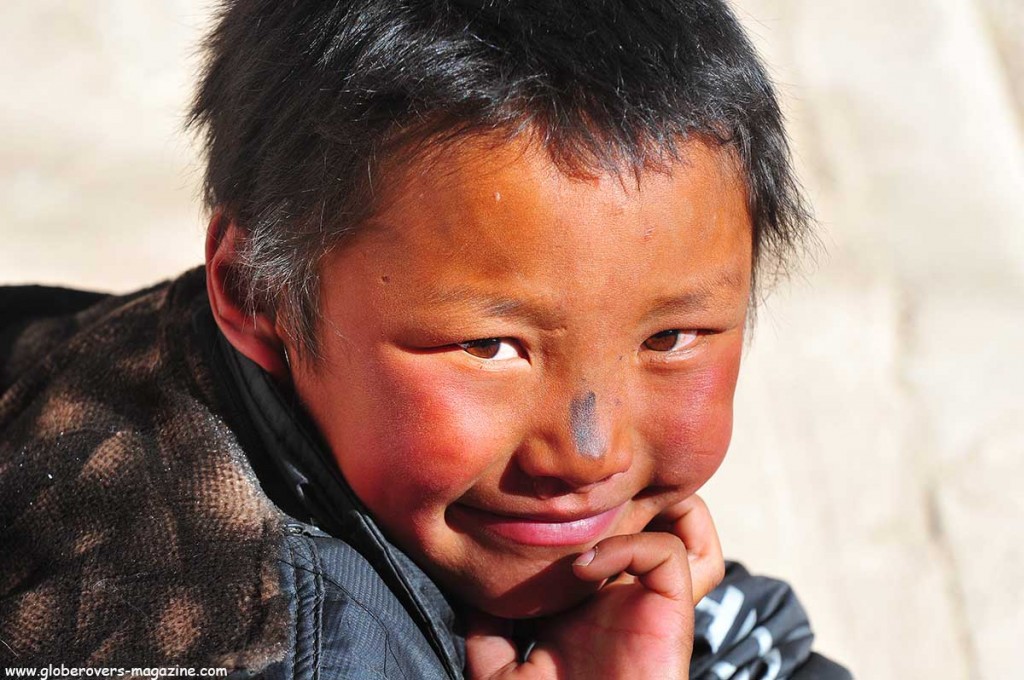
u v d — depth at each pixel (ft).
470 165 5.71
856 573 16.29
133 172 20.38
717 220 6.18
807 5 25.72
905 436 18.17
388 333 6.06
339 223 6.09
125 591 6.22
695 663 8.11
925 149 22.97
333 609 6.05
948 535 16.89
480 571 6.71
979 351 19.29
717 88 6.12
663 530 8.36
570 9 5.92
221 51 7.27
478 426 6.11
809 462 17.65
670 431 6.52
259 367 6.99
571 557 6.72
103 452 6.88
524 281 5.79
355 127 5.95
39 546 6.69
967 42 25.35
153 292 8.87
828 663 8.58
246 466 6.62
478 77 5.71
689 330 6.33
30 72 21.66
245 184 6.70
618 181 5.75
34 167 20.18
